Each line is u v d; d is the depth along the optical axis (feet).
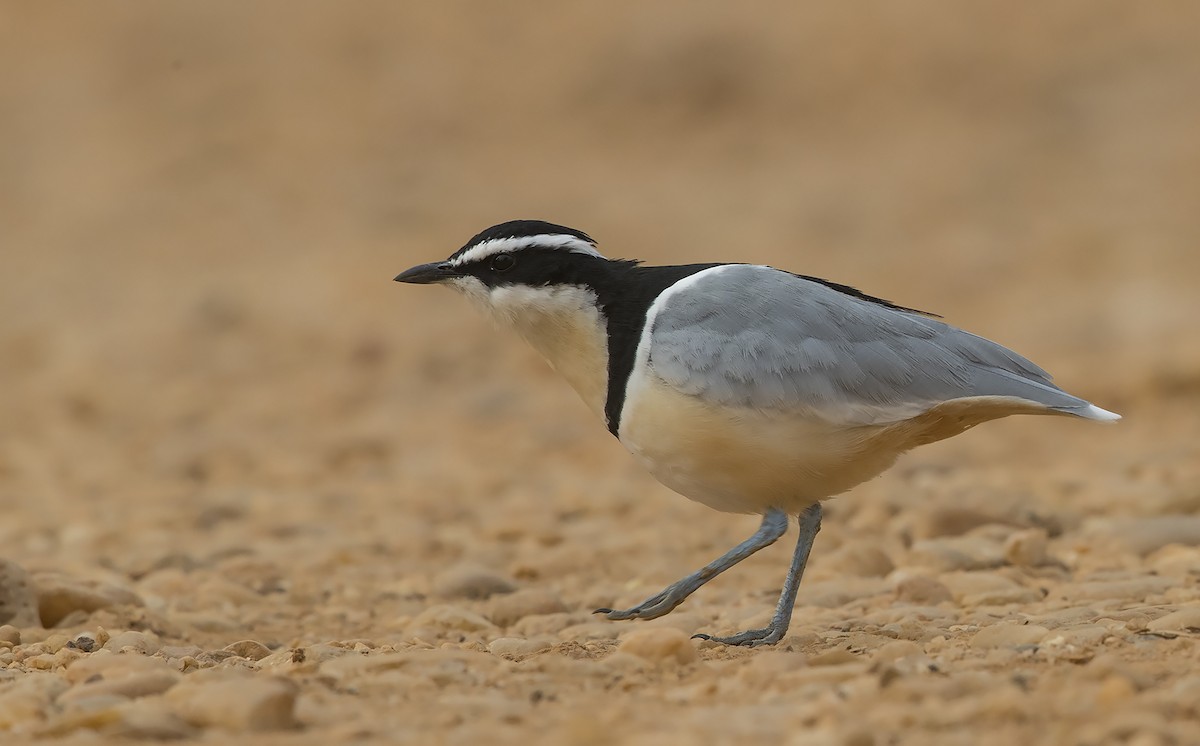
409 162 118.83
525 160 118.21
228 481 53.06
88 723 19.92
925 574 32.71
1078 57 119.44
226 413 66.54
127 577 37.45
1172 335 70.54
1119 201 96.58
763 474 26.04
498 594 34.76
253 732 19.97
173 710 20.36
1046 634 24.86
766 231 97.76
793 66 124.57
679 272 26.96
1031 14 125.08
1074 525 39.40
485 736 19.53
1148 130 107.76
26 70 139.44
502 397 67.41
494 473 53.16
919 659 22.90
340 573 37.83
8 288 94.94
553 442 59.00
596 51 130.52
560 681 23.11
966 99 118.21
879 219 98.58
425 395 69.15
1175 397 60.59
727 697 21.54
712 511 44.65
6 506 48.26
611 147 119.65
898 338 26.14
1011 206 98.68
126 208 112.06
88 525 44.21
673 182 110.83
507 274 27.32
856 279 86.58
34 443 60.85
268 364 76.18
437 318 83.10
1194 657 22.97
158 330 82.79
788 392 25.49
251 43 139.13
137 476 54.13
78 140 127.34
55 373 74.79
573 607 33.19
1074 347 70.38
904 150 111.96
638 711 20.80
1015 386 25.89
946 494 43.50
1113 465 49.01
